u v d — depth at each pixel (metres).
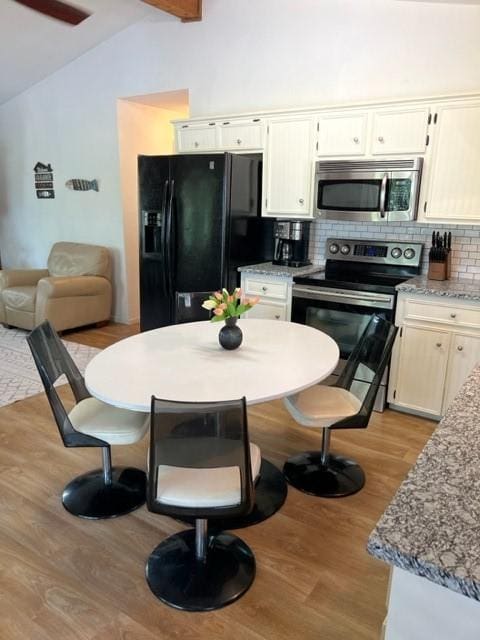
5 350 4.54
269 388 1.78
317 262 4.02
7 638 1.58
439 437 1.11
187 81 4.47
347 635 1.61
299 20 3.75
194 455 1.49
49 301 4.72
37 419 3.18
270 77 3.99
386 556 0.73
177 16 4.18
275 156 3.71
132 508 2.25
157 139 5.54
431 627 0.75
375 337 2.41
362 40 3.51
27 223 6.23
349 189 3.35
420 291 2.96
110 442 2.03
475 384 1.47
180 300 2.92
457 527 0.78
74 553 1.97
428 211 3.14
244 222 3.88
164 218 3.86
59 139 5.55
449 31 3.18
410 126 3.09
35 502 2.31
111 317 5.62
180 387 1.79
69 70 5.23
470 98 2.87
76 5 4.14
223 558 1.91
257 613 1.69
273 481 2.47
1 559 1.93
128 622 1.65
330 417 2.19
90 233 5.60
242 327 2.66
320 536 2.09
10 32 4.34
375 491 2.42
